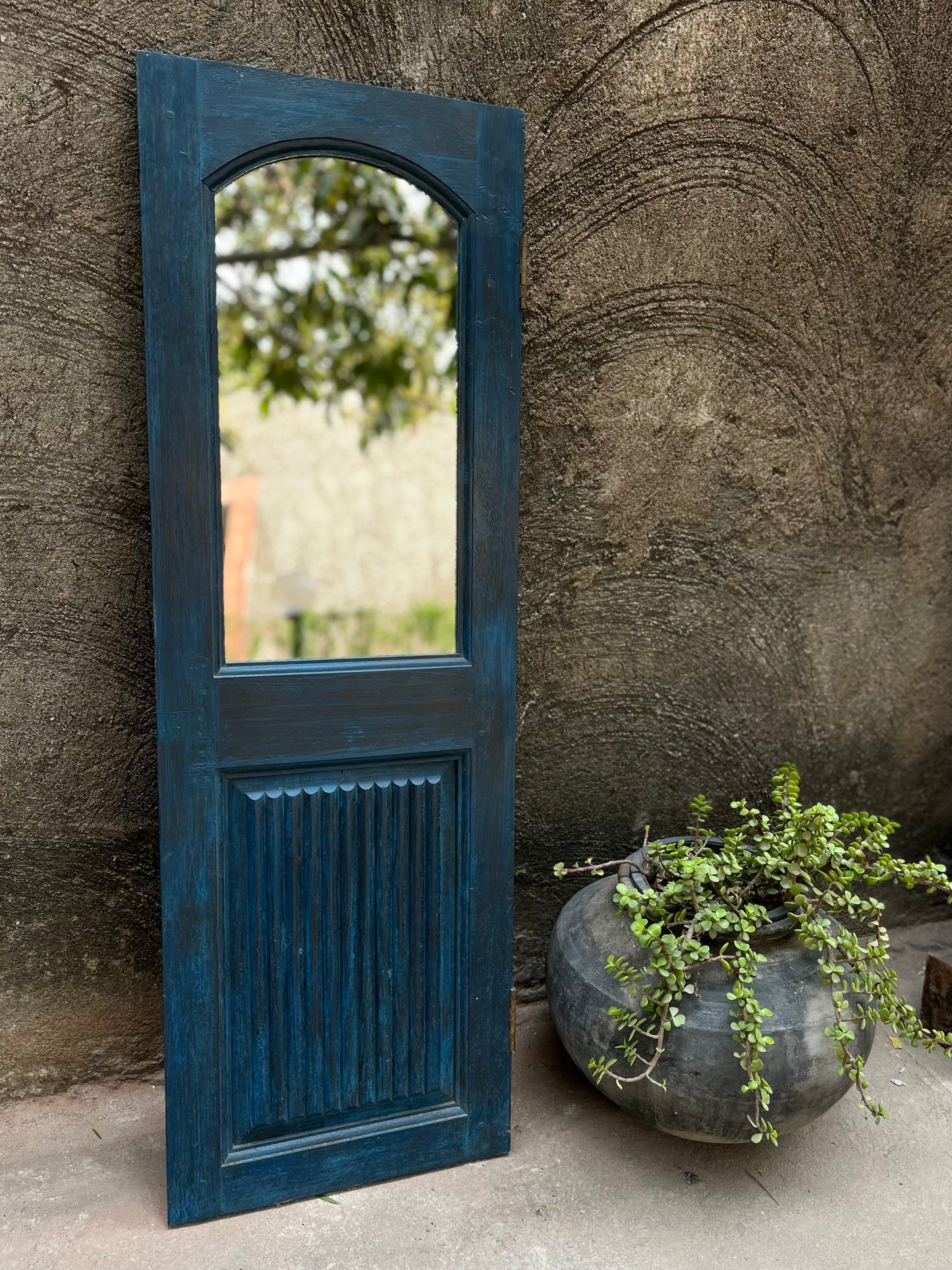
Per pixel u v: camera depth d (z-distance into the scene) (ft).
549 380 6.76
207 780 5.24
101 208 5.59
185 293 4.95
